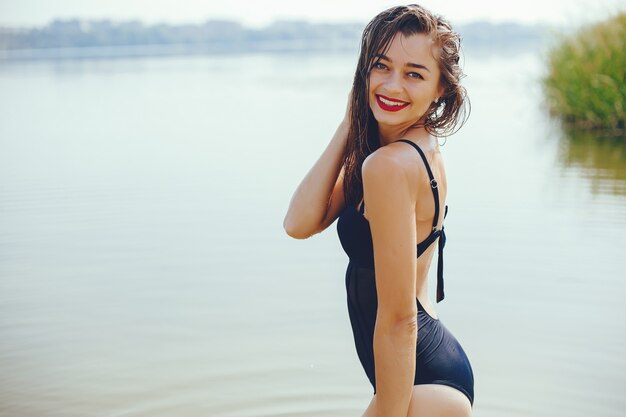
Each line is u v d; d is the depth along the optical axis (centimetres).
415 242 234
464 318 470
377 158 231
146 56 4609
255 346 439
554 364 411
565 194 760
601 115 1212
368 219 239
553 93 1342
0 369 416
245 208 731
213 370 413
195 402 381
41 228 678
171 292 523
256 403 379
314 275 551
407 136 246
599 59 1241
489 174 862
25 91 1945
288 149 1033
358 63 253
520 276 533
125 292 525
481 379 397
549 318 465
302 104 1550
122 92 1898
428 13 243
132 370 414
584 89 1238
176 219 696
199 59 4000
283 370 411
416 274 248
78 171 913
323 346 439
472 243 607
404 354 235
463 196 761
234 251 604
